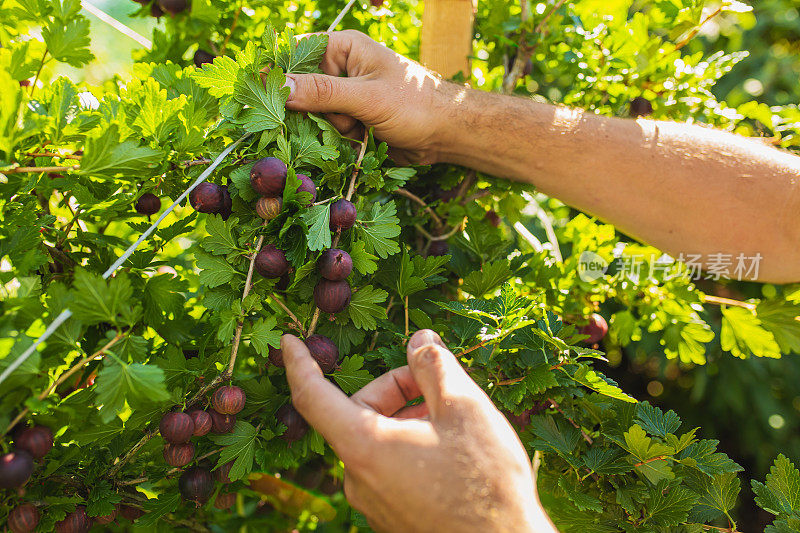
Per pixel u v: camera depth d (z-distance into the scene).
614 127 0.64
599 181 0.64
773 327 0.68
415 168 0.66
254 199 0.56
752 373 1.39
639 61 0.72
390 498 0.48
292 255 0.54
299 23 0.74
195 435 0.53
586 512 0.59
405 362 0.58
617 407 0.61
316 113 0.60
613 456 0.59
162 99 0.55
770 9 1.46
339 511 0.77
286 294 0.59
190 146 0.56
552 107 0.65
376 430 0.49
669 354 0.72
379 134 0.61
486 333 0.58
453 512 0.47
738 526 1.46
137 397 0.48
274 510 0.77
